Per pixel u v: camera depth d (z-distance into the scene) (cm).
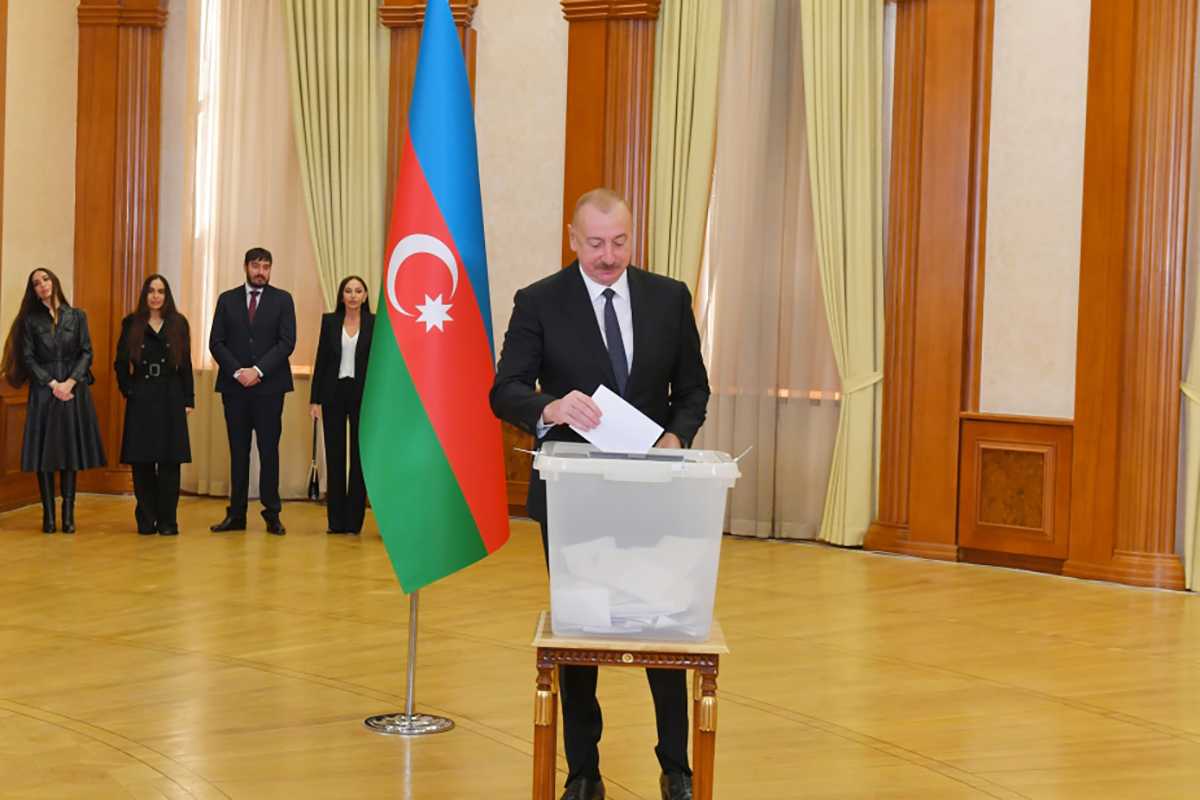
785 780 377
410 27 918
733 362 842
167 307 789
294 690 461
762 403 838
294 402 944
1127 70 710
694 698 285
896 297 799
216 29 945
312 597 619
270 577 666
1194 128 707
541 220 902
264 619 571
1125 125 711
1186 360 710
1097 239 721
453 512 414
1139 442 712
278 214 941
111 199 960
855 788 371
